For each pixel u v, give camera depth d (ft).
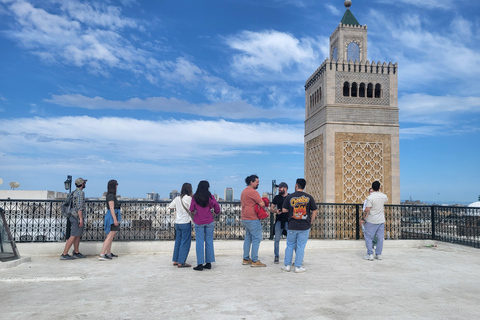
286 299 17.57
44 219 33.27
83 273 23.88
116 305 16.37
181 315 14.94
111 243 30.96
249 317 14.75
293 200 25.18
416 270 25.71
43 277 22.00
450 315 15.35
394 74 104.17
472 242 36.42
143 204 35.24
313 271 25.13
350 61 103.09
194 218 25.81
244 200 27.20
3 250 27.20
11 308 15.87
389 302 17.24
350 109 101.35
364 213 30.83
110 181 30.63
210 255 26.00
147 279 22.12
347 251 35.96
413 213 42.86
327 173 98.53
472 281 22.15
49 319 14.35
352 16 113.91
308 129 119.65
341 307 16.31
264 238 37.73
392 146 101.09
